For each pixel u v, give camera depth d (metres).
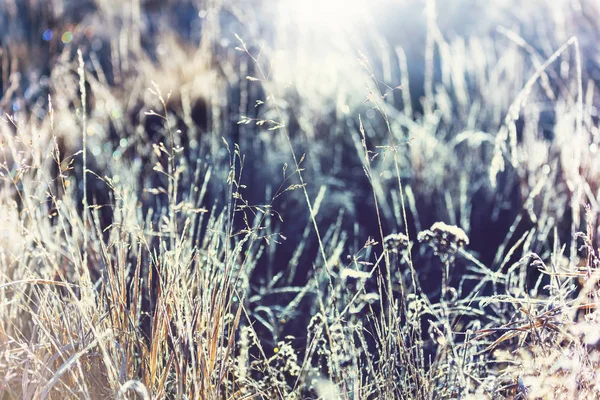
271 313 2.36
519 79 4.30
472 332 1.77
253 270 2.80
